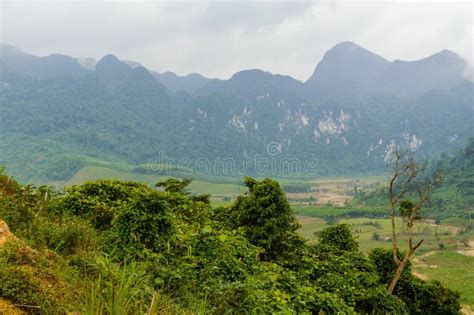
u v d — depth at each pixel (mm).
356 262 14430
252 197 11844
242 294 5285
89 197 9258
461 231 90438
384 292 11680
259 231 11273
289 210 11922
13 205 6242
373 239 85812
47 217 6789
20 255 3412
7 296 2816
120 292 3111
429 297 15328
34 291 2945
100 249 5785
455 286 45500
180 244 6922
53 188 9258
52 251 4406
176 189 15688
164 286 5074
